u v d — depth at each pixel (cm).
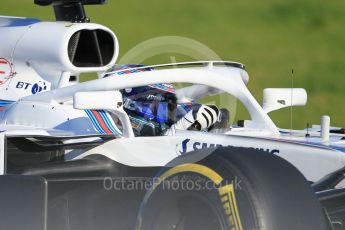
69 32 2562
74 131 2394
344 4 7944
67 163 2258
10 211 2016
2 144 2233
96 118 2422
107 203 2247
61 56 2544
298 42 6981
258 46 6881
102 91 2241
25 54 2647
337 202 2056
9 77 2673
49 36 2595
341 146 2325
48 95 2470
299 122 5153
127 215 2228
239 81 2558
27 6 7519
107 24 7231
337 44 6919
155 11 7712
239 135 2361
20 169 2205
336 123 5134
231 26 7369
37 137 2262
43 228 1980
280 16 7638
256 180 1675
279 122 5144
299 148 2256
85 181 2255
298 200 1684
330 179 2125
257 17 7625
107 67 2645
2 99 2655
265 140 2294
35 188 1994
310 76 6172
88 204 2256
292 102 2783
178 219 1803
